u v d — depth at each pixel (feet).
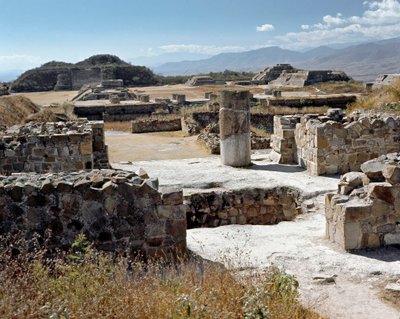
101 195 21.85
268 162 49.01
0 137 41.63
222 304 16.06
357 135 41.68
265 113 111.04
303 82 236.84
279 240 26.61
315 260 23.12
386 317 17.72
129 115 134.82
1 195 21.31
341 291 19.90
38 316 14.35
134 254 22.26
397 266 22.03
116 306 15.35
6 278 16.60
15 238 21.02
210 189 38.32
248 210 37.70
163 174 43.83
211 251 24.62
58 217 21.66
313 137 42.11
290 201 37.55
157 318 15.05
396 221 24.40
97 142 47.83
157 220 22.43
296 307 16.70
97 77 290.76
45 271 17.29
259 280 18.07
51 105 137.80
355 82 236.22
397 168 23.91
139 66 305.94
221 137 47.37
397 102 69.41
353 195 25.59
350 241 24.18
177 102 147.64
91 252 18.57
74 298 14.99
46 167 41.81
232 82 264.93
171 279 18.10
